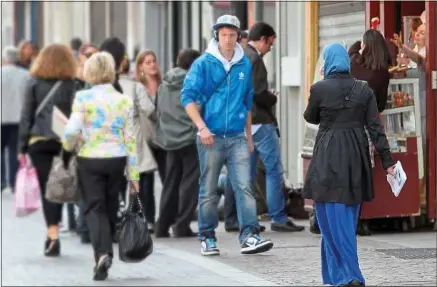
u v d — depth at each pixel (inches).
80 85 1254.9
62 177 1042.1
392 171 904.9
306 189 910.4
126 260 992.9
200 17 2005.4
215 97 1072.8
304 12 1472.7
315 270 1002.7
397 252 1086.4
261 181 1349.7
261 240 1085.1
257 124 1234.6
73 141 1003.9
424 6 1318.9
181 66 1230.9
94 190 1004.6
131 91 1247.5
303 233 1242.0
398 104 1186.6
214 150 1079.0
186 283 951.6
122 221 1000.2
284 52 1524.4
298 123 1499.8
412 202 1190.3
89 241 1226.6
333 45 912.3
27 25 3467.0
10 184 1776.6
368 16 1300.4
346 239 896.9
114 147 1006.4
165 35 2283.5
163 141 1223.5
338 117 903.1
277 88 1544.0
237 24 1072.2
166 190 1237.7
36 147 1121.4
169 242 1204.5
